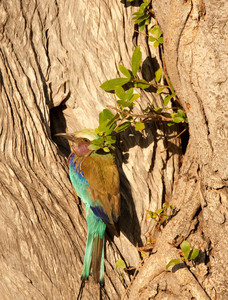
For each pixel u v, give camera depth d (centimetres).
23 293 849
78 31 1154
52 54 1148
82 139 1116
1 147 1033
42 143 1088
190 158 1047
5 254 871
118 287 1022
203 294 917
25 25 1138
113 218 1055
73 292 916
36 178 1034
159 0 927
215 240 926
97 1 1155
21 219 924
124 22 1165
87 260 991
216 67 822
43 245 923
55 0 1159
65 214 1022
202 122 876
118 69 1152
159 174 1161
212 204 908
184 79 891
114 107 1105
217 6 800
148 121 1136
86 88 1148
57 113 1193
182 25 856
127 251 1113
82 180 1075
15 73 1105
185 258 934
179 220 982
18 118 1073
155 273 964
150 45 1177
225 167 862
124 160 1152
